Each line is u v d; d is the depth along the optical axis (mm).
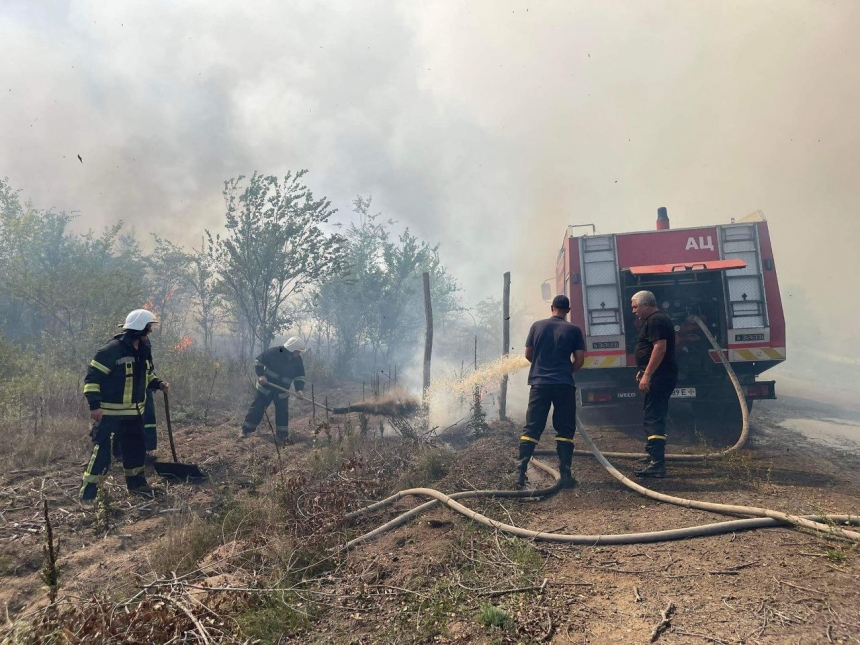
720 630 2344
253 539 3525
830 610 2459
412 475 5074
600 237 7531
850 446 6383
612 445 6609
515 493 4469
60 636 2373
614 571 3012
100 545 3896
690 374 7496
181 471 5359
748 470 5070
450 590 2848
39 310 11383
